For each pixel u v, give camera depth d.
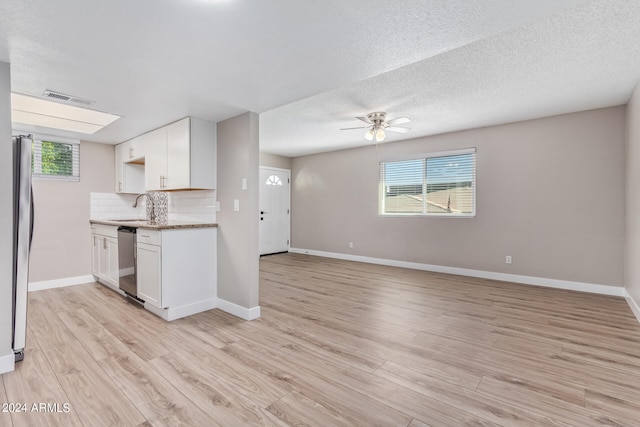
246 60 2.00
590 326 2.80
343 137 5.23
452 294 3.84
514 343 2.46
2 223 1.99
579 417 1.59
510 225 4.47
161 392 1.80
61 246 4.14
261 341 2.50
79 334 2.61
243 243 3.05
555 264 4.15
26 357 2.21
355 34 1.71
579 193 3.98
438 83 3.01
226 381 1.92
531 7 1.47
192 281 3.14
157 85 2.40
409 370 2.05
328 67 2.11
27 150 2.12
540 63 2.60
